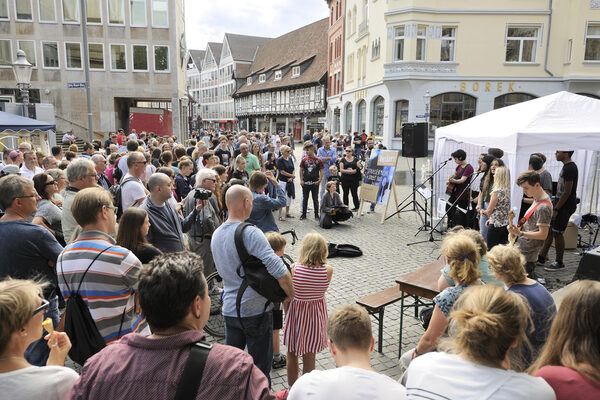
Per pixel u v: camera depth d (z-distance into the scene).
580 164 8.80
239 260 2.76
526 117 6.53
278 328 3.57
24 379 1.41
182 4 31.34
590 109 6.48
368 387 1.55
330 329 1.82
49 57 24.88
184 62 33.09
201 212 4.64
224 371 1.33
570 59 19.89
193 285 1.49
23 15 24.41
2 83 24.64
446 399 1.45
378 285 5.75
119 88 25.77
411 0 19.56
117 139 17.59
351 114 29.38
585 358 1.53
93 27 25.00
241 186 2.93
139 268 2.45
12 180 2.96
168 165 7.24
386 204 9.62
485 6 19.80
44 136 13.80
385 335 4.41
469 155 9.66
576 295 1.61
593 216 7.58
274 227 5.16
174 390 1.29
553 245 7.58
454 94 20.78
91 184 4.00
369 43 24.11
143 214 2.89
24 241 2.88
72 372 1.52
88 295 2.32
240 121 63.22
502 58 20.20
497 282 2.97
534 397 1.41
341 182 10.21
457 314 1.62
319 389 1.56
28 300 1.50
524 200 6.41
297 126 46.66
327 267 3.32
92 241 2.41
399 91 21.09
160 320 1.44
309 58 43.41
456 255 2.62
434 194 9.48
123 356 1.38
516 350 1.71
